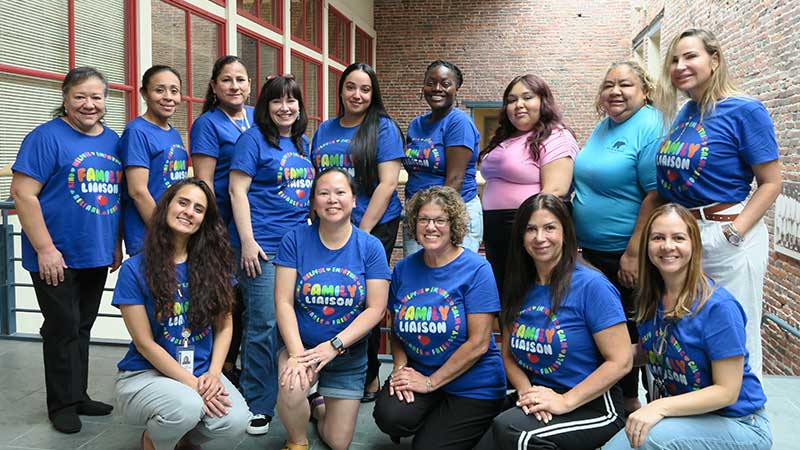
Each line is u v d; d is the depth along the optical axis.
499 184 2.87
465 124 2.88
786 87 4.87
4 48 4.23
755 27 5.61
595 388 2.08
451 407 2.36
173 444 2.19
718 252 2.21
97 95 2.53
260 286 2.64
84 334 2.73
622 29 12.62
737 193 2.22
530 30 12.85
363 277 2.40
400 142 2.80
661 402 1.93
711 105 2.21
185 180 2.24
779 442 2.63
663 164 2.34
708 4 7.21
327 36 10.79
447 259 2.37
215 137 2.80
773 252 5.20
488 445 2.22
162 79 2.72
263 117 2.65
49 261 2.52
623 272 2.54
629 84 2.53
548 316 2.16
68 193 2.54
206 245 2.29
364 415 2.82
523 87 2.74
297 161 2.72
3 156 4.28
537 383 2.26
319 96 10.79
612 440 2.03
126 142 2.66
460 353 2.30
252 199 2.67
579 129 12.85
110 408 2.79
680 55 2.23
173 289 2.20
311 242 2.43
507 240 2.86
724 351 1.88
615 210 2.58
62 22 4.76
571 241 2.16
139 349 2.21
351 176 2.51
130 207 2.75
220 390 2.23
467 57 13.05
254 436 2.60
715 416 1.94
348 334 2.32
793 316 4.72
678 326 1.96
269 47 8.72
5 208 3.85
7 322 3.94
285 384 2.25
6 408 2.84
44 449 2.44
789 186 4.76
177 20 6.31
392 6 13.20
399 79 13.29
